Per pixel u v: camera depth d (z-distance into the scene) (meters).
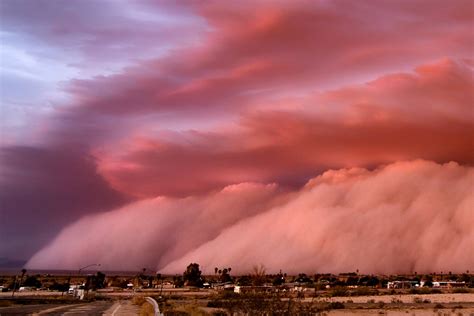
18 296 100.25
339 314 60.88
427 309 71.50
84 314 45.31
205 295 114.50
